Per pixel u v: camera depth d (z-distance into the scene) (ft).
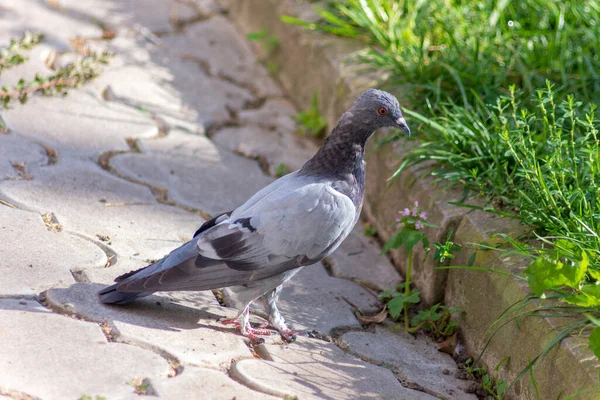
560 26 29.22
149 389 15.74
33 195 22.62
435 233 22.09
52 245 20.48
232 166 27.84
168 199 24.79
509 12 31.40
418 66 28.17
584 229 19.35
